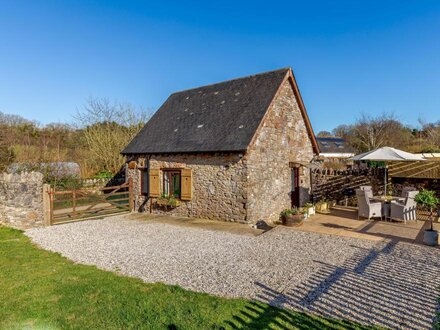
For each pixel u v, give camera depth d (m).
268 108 12.77
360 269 6.71
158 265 7.25
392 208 11.67
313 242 9.11
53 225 12.42
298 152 15.78
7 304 5.16
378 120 38.72
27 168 19.64
